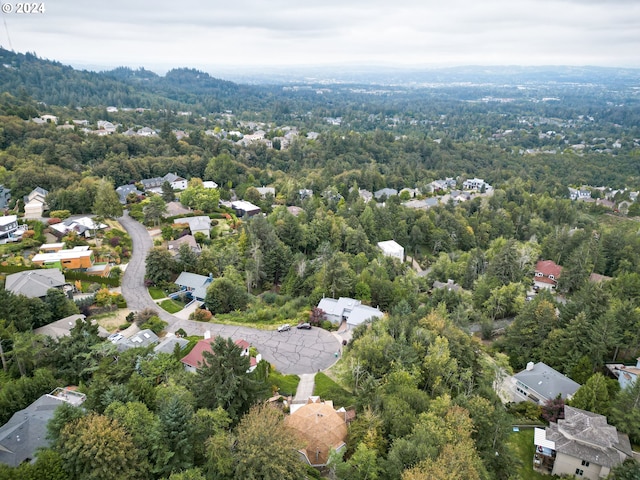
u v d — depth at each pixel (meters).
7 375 61.84
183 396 49.94
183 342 72.69
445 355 64.81
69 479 39.03
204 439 43.34
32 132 182.25
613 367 74.75
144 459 40.72
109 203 125.12
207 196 142.88
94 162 180.88
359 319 82.88
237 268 105.62
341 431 51.91
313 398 59.25
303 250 131.00
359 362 63.97
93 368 62.19
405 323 73.50
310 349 76.19
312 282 100.06
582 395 62.88
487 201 194.75
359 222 147.12
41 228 110.31
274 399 60.06
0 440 48.00
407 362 64.31
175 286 96.25
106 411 43.31
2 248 99.56
